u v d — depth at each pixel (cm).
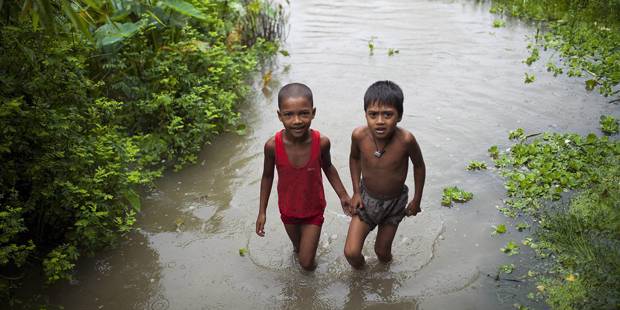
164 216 459
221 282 386
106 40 546
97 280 389
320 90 687
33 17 344
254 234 435
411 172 510
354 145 371
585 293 349
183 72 585
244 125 591
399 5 1073
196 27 709
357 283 380
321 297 369
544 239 411
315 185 367
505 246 409
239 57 725
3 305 363
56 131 374
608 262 366
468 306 355
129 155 441
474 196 471
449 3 1088
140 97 569
